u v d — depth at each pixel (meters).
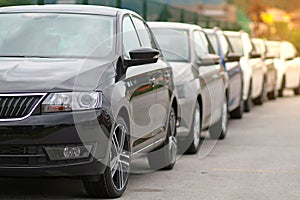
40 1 20.88
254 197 11.92
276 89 38.22
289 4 84.56
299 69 42.28
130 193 12.08
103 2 24.08
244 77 28.66
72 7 13.21
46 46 12.26
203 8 77.25
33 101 10.63
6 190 12.06
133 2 27.70
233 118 26.88
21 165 10.55
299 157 16.69
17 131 10.49
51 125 10.54
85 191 12.06
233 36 29.80
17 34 12.54
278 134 21.67
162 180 13.40
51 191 12.03
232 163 15.62
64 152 10.61
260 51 35.41
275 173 14.35
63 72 11.14
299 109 31.73
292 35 70.69
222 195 12.05
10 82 10.77
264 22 66.00
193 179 13.54
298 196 12.06
